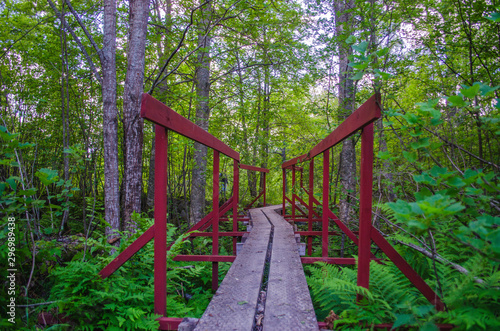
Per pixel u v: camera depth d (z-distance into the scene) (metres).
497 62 3.99
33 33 6.81
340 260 3.47
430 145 1.72
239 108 10.09
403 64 5.19
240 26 7.42
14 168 4.84
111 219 4.36
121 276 2.52
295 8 7.45
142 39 4.71
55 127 7.75
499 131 1.71
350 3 6.38
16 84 7.32
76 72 7.06
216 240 4.14
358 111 2.19
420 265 2.64
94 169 6.82
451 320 1.52
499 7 3.22
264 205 11.19
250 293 2.47
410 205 1.29
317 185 11.43
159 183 2.22
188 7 6.66
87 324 2.07
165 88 7.17
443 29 4.30
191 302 3.56
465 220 1.61
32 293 2.80
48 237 3.99
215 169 4.05
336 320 1.87
